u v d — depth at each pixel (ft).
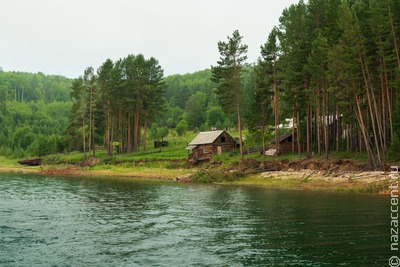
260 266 44.68
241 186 151.94
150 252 51.11
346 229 63.57
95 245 55.01
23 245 55.06
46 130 495.00
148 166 241.35
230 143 258.57
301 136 208.85
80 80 291.99
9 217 78.95
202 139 258.37
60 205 97.09
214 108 450.71
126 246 54.39
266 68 206.39
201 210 87.56
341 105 152.76
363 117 166.81
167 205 96.58
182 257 48.62
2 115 533.96
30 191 132.26
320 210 84.38
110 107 284.41
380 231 61.72
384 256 48.08
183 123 389.60
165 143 329.52
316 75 163.73
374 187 122.11
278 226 67.41
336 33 166.50
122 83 277.44
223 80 206.18
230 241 56.85
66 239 58.85
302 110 196.34
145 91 282.56
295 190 132.87
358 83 151.12
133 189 139.64
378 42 143.74
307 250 51.26
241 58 204.85
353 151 177.17
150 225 69.92
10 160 354.33
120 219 76.33
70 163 289.53
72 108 316.60
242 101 209.77
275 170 177.99
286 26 187.93
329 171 154.30
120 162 261.65
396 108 147.84
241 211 85.35
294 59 181.06
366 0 180.96
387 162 145.28
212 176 171.53
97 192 129.08
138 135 314.55
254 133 226.79
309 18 185.78
